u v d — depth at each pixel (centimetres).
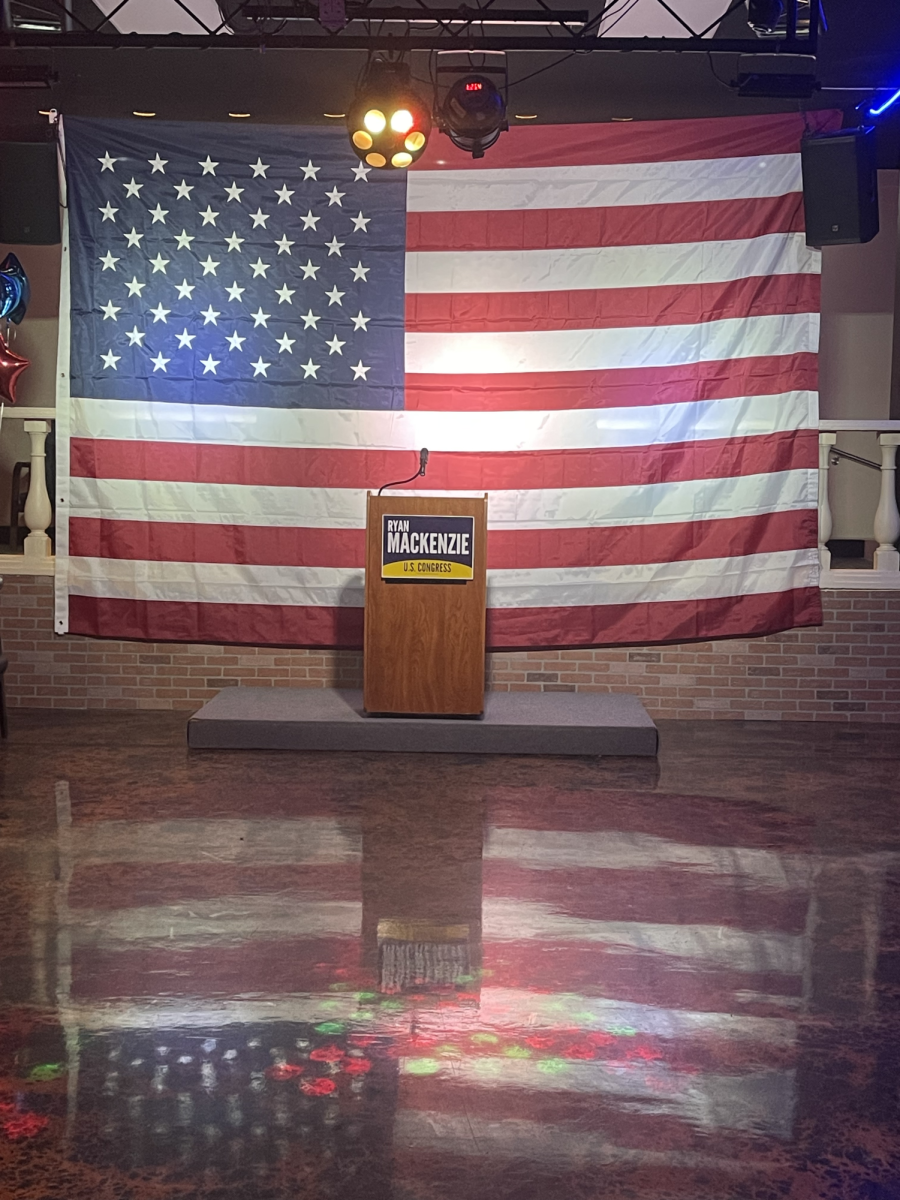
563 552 725
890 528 732
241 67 844
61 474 725
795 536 717
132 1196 241
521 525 725
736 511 718
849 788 576
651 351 715
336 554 727
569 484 722
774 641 731
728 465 716
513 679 739
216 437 722
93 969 353
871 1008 334
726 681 734
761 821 518
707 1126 270
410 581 639
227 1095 281
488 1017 324
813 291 706
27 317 1023
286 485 725
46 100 925
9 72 657
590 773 598
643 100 916
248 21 735
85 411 721
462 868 450
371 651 642
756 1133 268
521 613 729
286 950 369
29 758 613
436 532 635
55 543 735
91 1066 295
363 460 725
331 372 721
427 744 636
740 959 368
